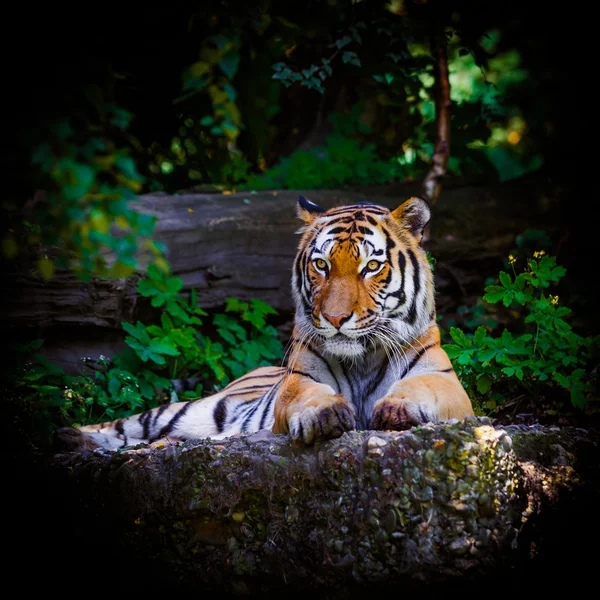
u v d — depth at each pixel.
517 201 15.55
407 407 7.03
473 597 6.60
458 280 14.53
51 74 7.54
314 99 18.67
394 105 17.66
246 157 18.17
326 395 7.17
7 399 9.31
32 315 11.48
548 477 7.37
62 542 7.76
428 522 6.50
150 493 7.38
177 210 13.54
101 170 7.60
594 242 15.23
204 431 10.60
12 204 9.15
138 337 11.69
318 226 8.42
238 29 10.45
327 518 6.76
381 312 7.95
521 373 9.66
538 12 16.58
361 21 13.76
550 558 7.12
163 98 13.26
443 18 13.91
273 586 6.98
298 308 8.49
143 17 11.30
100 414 11.41
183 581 7.27
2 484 7.93
